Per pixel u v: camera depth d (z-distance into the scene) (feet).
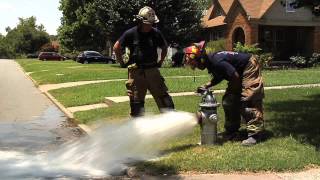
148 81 26.71
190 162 22.77
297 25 123.85
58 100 55.77
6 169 23.99
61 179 22.18
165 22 118.93
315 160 22.86
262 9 120.26
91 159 25.32
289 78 68.03
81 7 207.51
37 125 39.37
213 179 21.01
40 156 27.02
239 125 27.43
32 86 81.25
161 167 22.52
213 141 25.43
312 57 117.91
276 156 23.17
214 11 147.54
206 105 25.04
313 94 46.88
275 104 39.45
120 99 48.44
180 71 88.07
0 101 57.72
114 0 116.26
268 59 107.14
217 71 25.36
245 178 21.02
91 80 78.64
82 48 223.71
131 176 22.22
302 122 31.19
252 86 25.26
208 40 142.20
